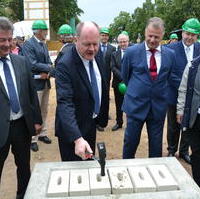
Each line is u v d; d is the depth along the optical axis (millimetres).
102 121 3309
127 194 2143
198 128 3643
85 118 3061
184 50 4711
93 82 3088
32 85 3621
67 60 2904
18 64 3484
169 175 2342
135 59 3719
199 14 32469
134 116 3730
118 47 6648
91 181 2256
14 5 33000
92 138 3281
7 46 3238
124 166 2527
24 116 3445
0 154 3453
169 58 3707
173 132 5141
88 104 3047
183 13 32844
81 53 2838
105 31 6906
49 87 5957
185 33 4641
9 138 3428
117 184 2207
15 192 4375
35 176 2381
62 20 37562
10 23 3232
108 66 6777
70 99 2893
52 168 2506
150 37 3559
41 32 5535
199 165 3742
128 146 3867
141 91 3676
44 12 13820
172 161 2611
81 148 2578
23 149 3574
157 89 3674
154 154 3832
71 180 2293
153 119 3750
